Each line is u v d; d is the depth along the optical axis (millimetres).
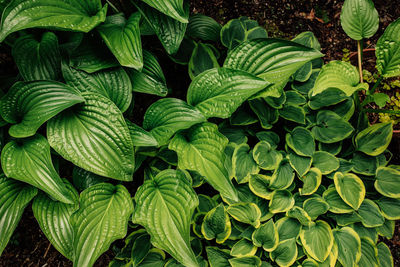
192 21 1417
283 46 1288
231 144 1357
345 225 1346
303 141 1344
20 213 1217
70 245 1247
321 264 1300
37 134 1229
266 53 1294
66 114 1223
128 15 1340
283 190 1328
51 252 1414
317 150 1391
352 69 1326
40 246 1413
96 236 1223
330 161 1341
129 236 1332
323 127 1362
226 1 1550
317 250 1293
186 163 1244
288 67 1280
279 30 1566
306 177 1335
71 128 1215
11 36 1269
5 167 1190
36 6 1150
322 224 1316
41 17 1152
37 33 1254
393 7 1604
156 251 1316
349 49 1579
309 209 1330
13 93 1199
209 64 1364
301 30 1572
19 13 1137
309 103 1377
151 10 1261
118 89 1267
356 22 1368
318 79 1296
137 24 1223
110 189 1274
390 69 1339
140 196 1256
